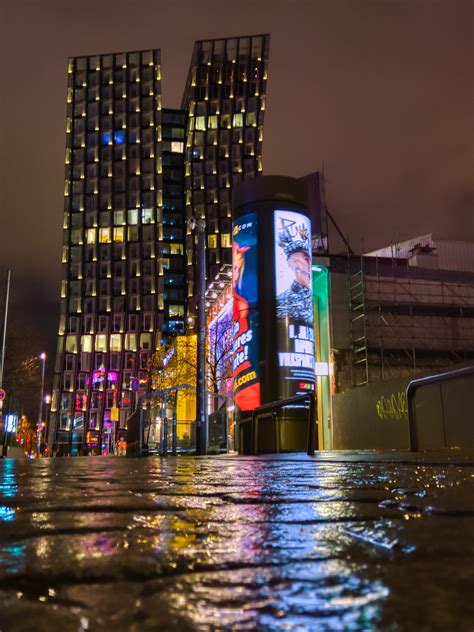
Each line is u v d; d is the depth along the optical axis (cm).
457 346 3953
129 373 10538
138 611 86
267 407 1169
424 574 107
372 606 87
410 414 837
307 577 106
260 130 11625
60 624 80
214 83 11762
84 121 11844
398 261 4081
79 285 11056
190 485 362
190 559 123
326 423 3694
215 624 80
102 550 135
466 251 4850
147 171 11506
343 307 3850
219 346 4722
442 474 409
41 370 7588
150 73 11994
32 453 11381
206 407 2436
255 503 241
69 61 12119
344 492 284
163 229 11344
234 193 2875
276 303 2677
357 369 3762
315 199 4466
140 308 10831
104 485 373
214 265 10962
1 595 96
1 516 204
